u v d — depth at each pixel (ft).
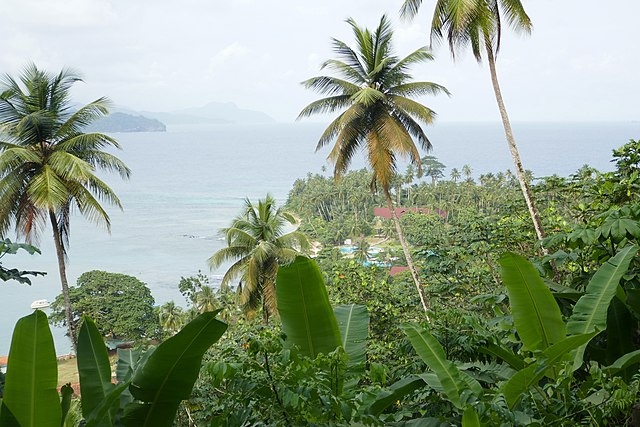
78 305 151.53
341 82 76.69
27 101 79.51
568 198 39.09
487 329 13.88
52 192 76.38
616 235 15.48
